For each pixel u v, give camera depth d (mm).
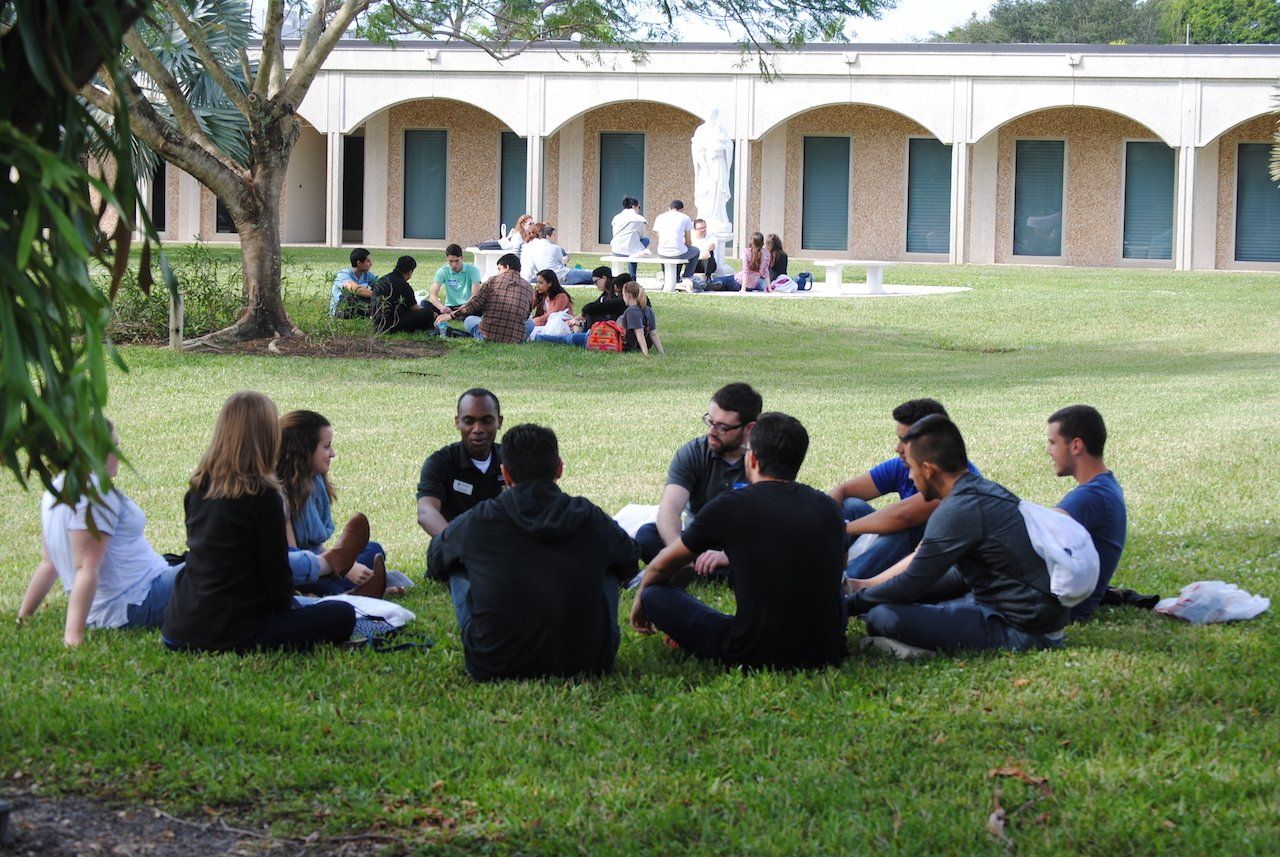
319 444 6930
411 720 5105
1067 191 34562
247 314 17875
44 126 3379
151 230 3332
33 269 3332
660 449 11711
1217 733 4961
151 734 4887
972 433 12633
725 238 29281
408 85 34625
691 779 4586
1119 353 20578
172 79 17406
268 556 5844
